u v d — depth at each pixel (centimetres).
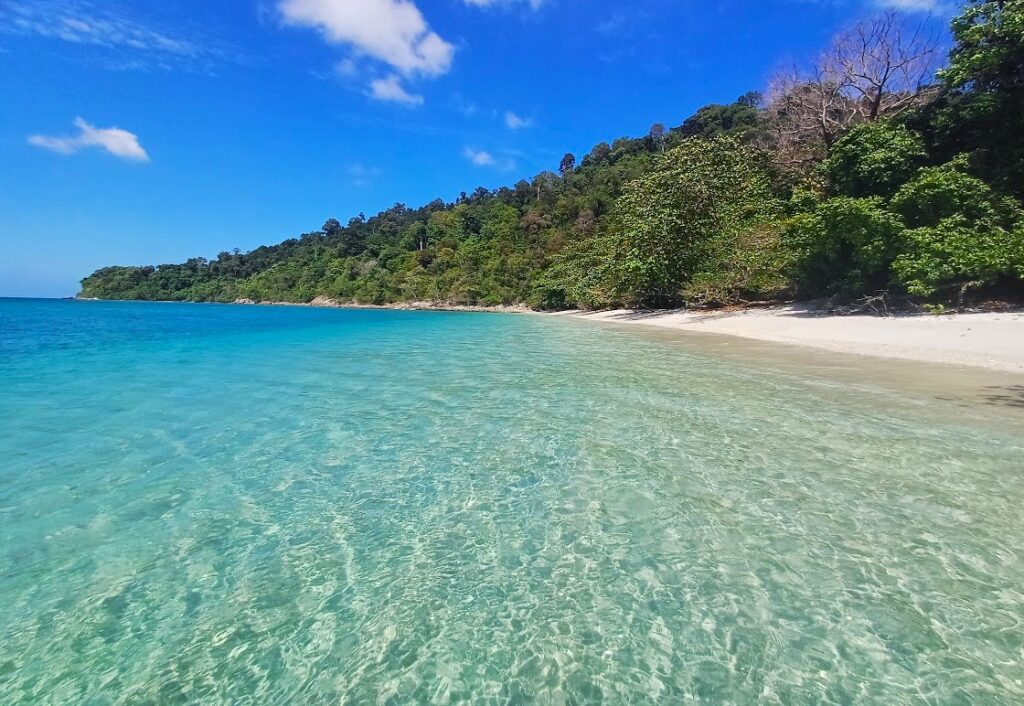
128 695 281
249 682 290
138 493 541
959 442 638
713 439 679
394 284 9112
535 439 702
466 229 11300
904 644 304
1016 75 1875
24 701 277
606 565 396
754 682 280
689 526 449
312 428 775
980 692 269
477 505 503
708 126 10081
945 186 1702
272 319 4441
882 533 428
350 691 283
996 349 1228
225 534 454
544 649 311
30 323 3725
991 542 410
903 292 1850
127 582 385
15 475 590
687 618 334
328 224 15488
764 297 2894
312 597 366
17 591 373
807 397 892
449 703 273
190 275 14012
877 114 2750
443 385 1096
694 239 3098
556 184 12875
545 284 5759
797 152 3091
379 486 553
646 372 1203
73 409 901
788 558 396
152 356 1662
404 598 363
